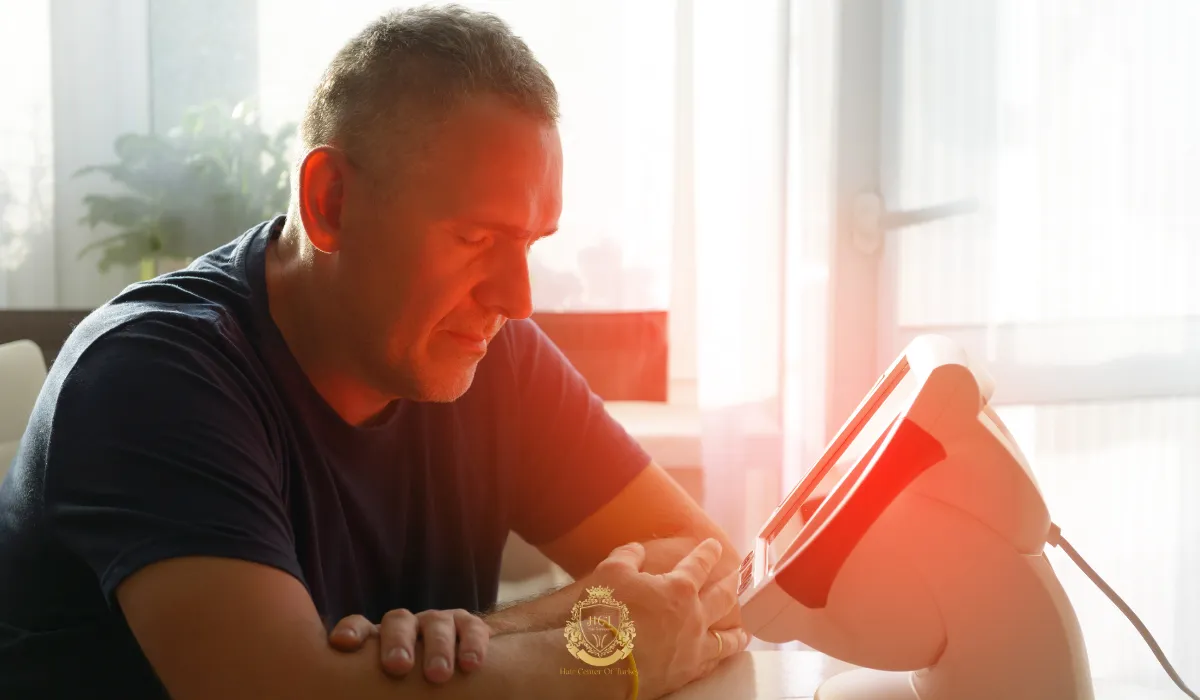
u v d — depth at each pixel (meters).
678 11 1.93
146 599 0.70
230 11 2.00
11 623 0.87
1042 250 1.46
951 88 1.58
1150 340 1.34
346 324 0.90
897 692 0.74
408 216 0.82
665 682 0.82
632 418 1.88
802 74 1.76
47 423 0.83
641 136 1.95
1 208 1.97
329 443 0.96
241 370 0.89
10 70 1.96
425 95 0.81
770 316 1.79
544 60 1.94
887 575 0.67
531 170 0.82
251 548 0.73
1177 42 1.30
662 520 1.12
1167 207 1.32
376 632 0.75
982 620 0.67
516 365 1.15
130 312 0.88
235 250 1.01
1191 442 1.30
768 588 0.68
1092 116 1.40
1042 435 1.47
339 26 2.00
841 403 1.73
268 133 2.02
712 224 1.80
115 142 1.99
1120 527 1.40
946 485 0.67
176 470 0.76
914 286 1.65
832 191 1.74
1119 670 1.41
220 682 0.69
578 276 1.98
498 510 1.13
